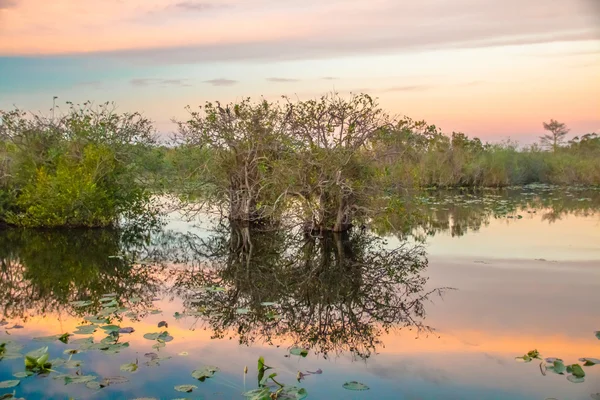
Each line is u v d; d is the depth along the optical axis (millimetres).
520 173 31125
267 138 13273
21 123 13867
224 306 7246
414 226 14570
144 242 12305
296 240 12430
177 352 5387
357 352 5441
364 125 11812
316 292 8031
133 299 7465
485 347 5547
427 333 6020
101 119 14469
